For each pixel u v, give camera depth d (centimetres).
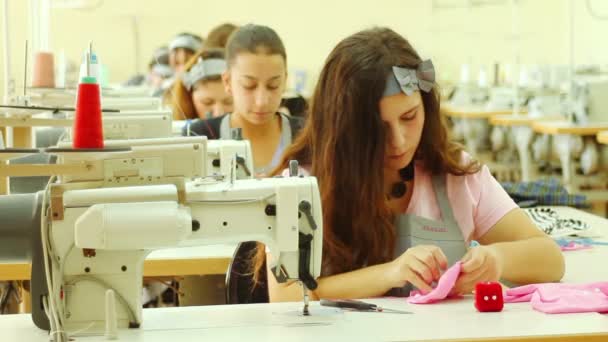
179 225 180
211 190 189
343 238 236
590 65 898
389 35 231
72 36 1005
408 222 239
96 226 177
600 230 313
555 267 232
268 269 226
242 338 171
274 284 224
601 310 190
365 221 233
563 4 1074
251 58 359
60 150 167
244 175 307
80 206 182
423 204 246
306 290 195
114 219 177
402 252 239
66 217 181
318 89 237
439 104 243
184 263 272
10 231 181
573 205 366
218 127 378
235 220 190
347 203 234
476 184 251
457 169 247
